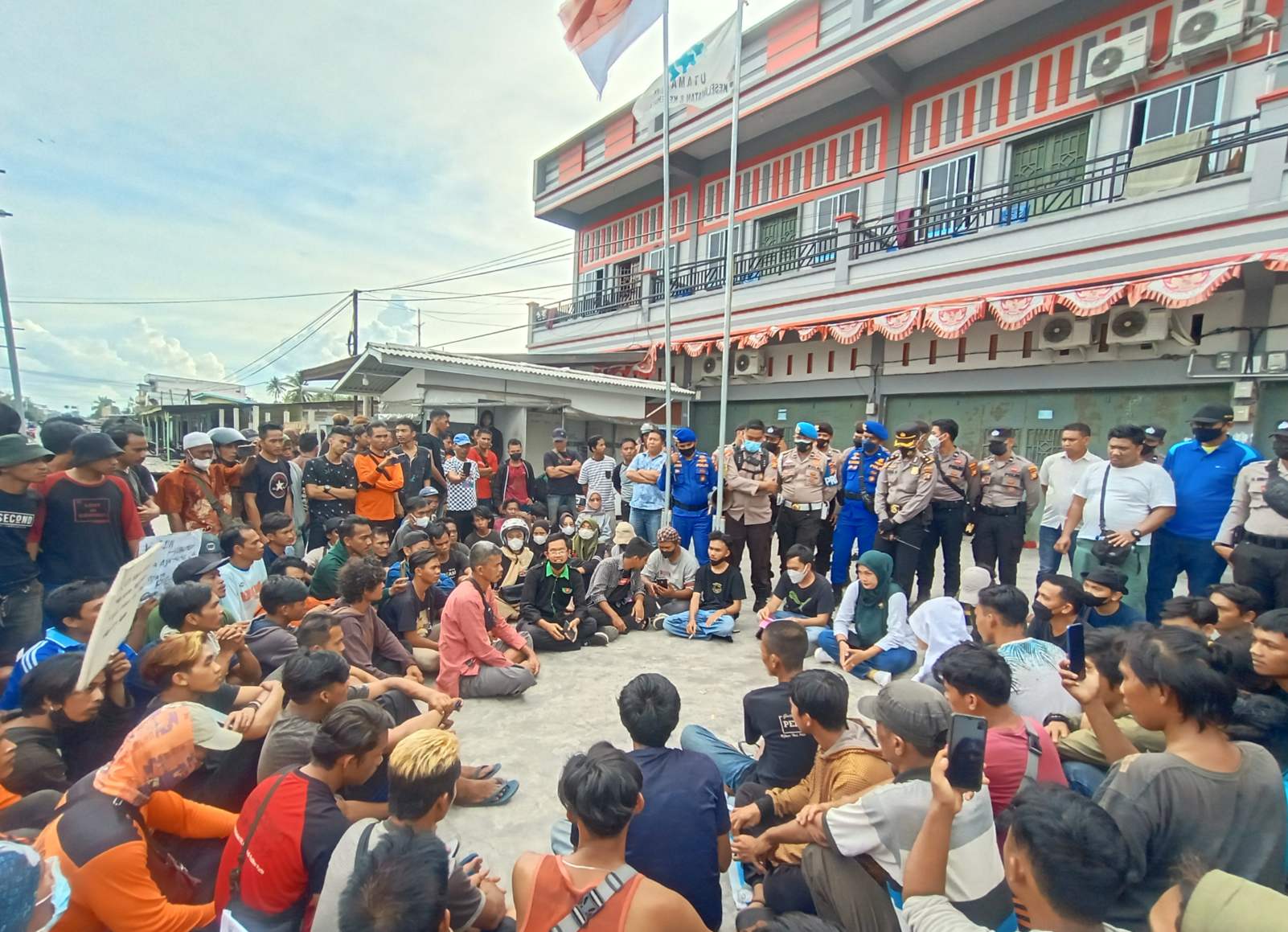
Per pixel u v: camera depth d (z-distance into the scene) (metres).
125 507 3.68
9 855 1.22
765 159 14.37
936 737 1.75
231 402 19.67
